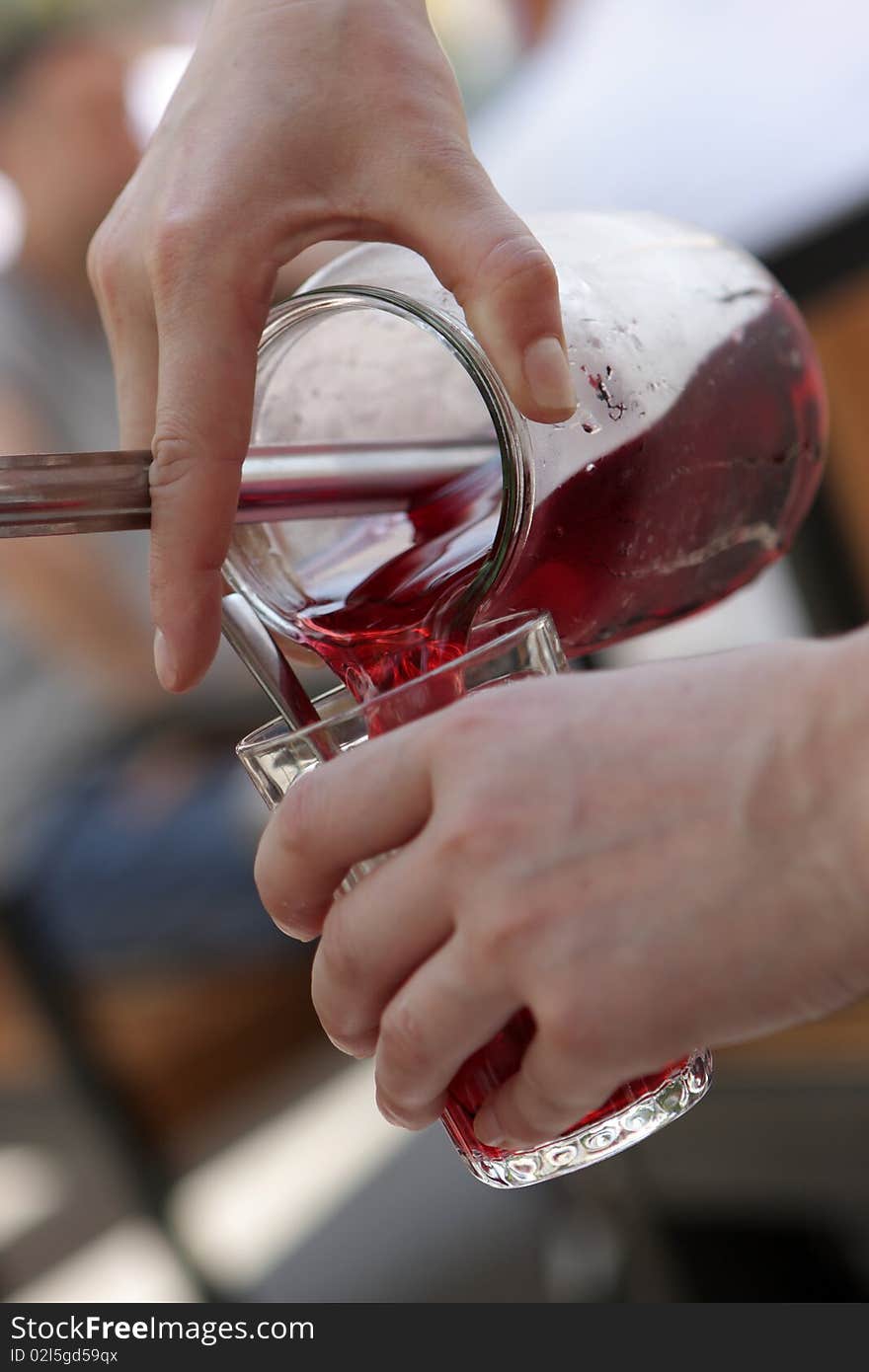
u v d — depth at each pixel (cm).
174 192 60
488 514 62
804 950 52
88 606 169
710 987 52
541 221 65
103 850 139
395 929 54
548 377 57
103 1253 179
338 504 62
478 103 217
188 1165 149
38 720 168
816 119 106
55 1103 148
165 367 59
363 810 54
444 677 56
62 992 140
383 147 60
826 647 53
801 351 66
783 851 52
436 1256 163
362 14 62
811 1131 108
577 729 53
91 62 169
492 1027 54
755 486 64
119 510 59
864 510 104
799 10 122
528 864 53
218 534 59
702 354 63
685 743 53
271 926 134
